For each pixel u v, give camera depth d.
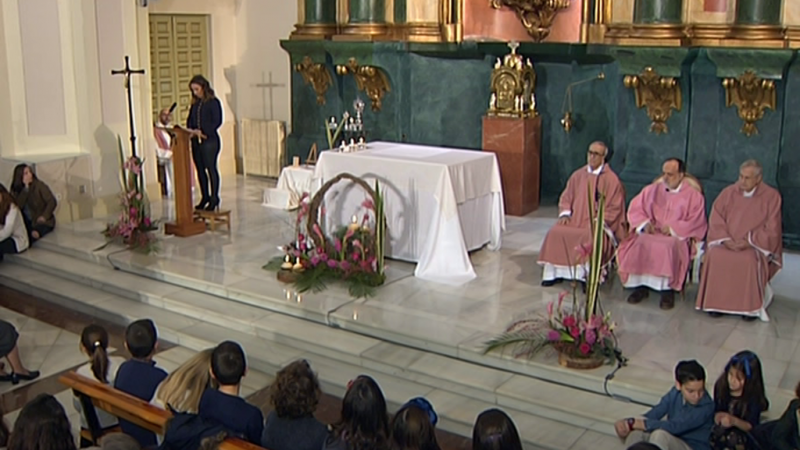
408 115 10.34
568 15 9.59
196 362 4.14
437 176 7.21
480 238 7.85
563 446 4.96
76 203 9.51
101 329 5.00
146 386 4.54
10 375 6.08
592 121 9.67
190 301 7.11
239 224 9.14
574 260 6.81
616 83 9.33
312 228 7.16
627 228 6.90
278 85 11.38
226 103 11.72
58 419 3.51
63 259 8.29
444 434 5.30
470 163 7.49
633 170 8.82
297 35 10.61
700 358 5.60
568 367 5.50
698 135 8.45
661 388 5.19
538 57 9.84
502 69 9.34
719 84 8.23
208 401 3.95
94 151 9.57
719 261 6.19
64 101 9.53
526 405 5.36
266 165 11.55
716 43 8.33
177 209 8.62
